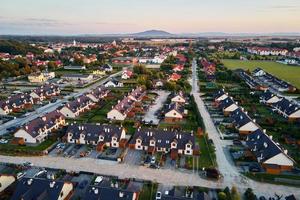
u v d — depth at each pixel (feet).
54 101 626.64
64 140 406.00
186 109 565.12
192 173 325.83
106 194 253.03
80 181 305.12
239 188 297.53
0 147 385.50
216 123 485.97
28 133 397.80
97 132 403.34
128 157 362.94
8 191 280.92
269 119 502.79
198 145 399.44
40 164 340.39
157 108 579.48
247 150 382.83
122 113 498.28
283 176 320.91
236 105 531.09
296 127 475.72
